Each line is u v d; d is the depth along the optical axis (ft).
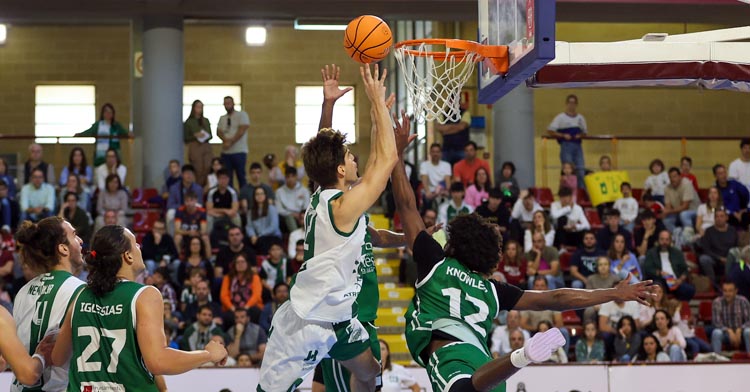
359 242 15.93
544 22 18.06
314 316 15.97
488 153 60.75
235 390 30.63
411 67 21.11
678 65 22.81
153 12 51.78
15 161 55.57
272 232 47.19
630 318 38.19
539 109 67.05
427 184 51.16
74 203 45.93
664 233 44.04
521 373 31.65
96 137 52.49
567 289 17.63
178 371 15.61
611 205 51.85
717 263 46.60
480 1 23.17
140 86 56.34
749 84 23.21
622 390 31.86
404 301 47.11
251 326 38.29
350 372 18.72
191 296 40.57
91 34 77.25
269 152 77.25
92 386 15.74
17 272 44.80
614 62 22.80
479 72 22.93
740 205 50.47
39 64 76.79
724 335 40.52
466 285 17.03
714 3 51.16
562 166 54.24
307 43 78.13
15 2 50.39
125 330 15.72
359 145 77.10
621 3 50.78
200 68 77.20
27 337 16.92
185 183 48.70
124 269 16.20
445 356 16.46
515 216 48.01
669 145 67.21
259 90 77.61
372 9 50.83
